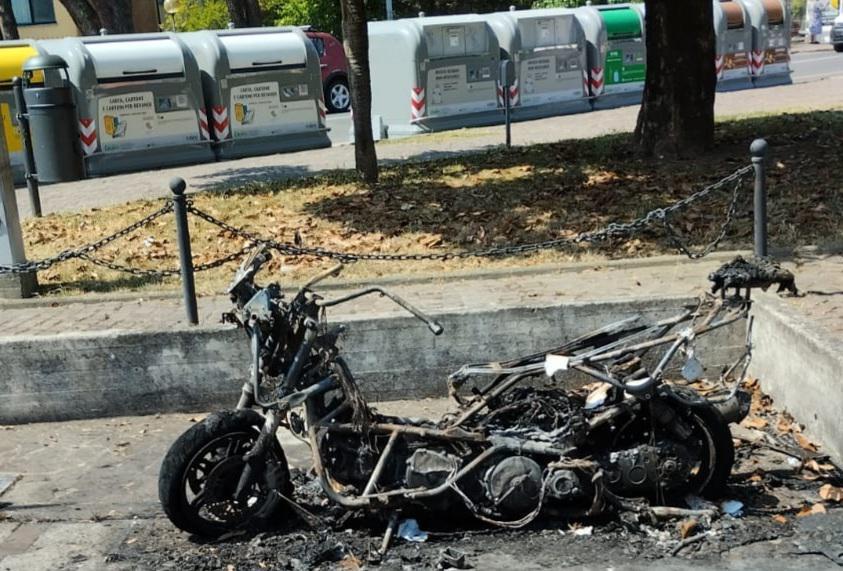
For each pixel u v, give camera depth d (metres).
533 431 5.16
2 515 5.66
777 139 13.23
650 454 5.11
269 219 11.05
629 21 21.70
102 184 15.39
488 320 7.25
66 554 5.18
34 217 12.33
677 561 4.76
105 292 8.87
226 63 17.28
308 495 5.59
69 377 7.26
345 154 16.92
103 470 6.34
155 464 6.41
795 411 6.29
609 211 10.26
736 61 23.61
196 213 7.47
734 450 5.54
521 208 10.69
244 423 5.15
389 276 8.72
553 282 8.31
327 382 5.18
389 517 5.17
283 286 8.55
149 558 5.08
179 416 7.30
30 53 15.92
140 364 7.27
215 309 8.12
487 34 19.94
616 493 5.21
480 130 19.05
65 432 7.08
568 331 7.29
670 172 11.70
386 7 35.78
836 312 6.78
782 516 5.11
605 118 19.81
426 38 19.30
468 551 4.95
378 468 5.08
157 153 16.86
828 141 12.93
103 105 16.27
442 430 5.13
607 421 5.11
